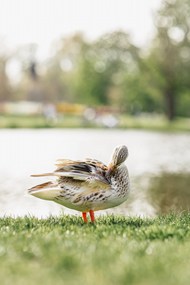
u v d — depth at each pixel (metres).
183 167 21.66
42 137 38.06
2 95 115.19
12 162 23.16
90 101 94.38
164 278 5.79
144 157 25.25
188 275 5.89
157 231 8.15
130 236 8.05
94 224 9.12
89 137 38.75
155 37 66.44
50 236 7.82
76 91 100.94
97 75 91.25
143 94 87.94
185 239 7.88
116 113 73.50
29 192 9.04
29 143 32.66
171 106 70.19
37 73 114.75
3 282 5.71
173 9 65.06
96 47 81.56
